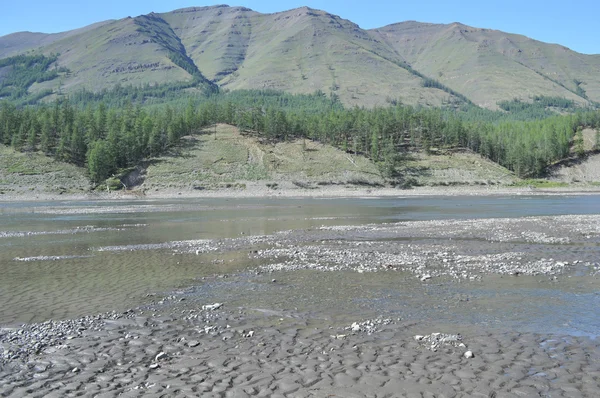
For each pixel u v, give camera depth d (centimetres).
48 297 2059
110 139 15700
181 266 2761
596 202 9344
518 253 3002
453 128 19762
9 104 18975
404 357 1283
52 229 5109
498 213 6600
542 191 14912
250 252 3222
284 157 17088
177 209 8419
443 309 1750
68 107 19438
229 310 1792
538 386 1094
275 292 2070
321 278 2339
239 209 8231
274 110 19812
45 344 1432
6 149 16162
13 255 3284
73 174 15000
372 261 2781
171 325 1612
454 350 1327
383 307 1794
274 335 1490
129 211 8025
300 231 4578
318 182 15138
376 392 1076
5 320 1727
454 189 15138
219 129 19975
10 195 13062
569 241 3500
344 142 18062
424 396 1053
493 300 1867
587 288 2041
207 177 15275
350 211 7369
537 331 1485
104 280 2403
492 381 1123
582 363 1223
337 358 1284
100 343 1435
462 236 3916
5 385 1139
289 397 1059
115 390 1104
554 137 19162
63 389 1112
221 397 1062
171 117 19338
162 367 1241
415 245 3456
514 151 17700
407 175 16188
